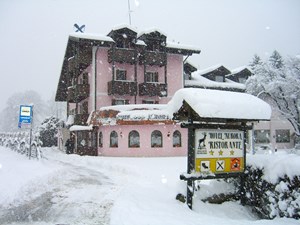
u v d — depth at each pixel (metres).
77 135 31.11
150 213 6.94
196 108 7.15
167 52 32.75
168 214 6.88
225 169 7.93
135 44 30.33
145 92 30.22
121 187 11.15
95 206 8.18
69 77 35.72
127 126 24.64
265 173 7.63
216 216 7.54
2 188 9.50
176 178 12.74
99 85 30.00
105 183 12.13
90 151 27.33
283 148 37.34
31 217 7.20
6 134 36.84
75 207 8.09
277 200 7.17
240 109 7.65
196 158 7.55
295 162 6.84
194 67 36.50
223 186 8.80
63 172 15.00
